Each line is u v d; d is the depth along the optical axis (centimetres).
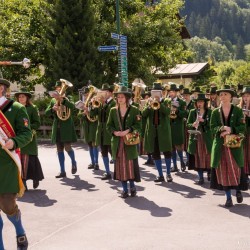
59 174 945
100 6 2138
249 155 826
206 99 866
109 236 544
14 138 455
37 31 2103
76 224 598
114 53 2100
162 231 559
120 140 742
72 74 1891
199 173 855
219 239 525
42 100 1780
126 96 746
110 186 844
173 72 3894
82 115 1054
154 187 830
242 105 841
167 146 866
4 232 565
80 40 1911
